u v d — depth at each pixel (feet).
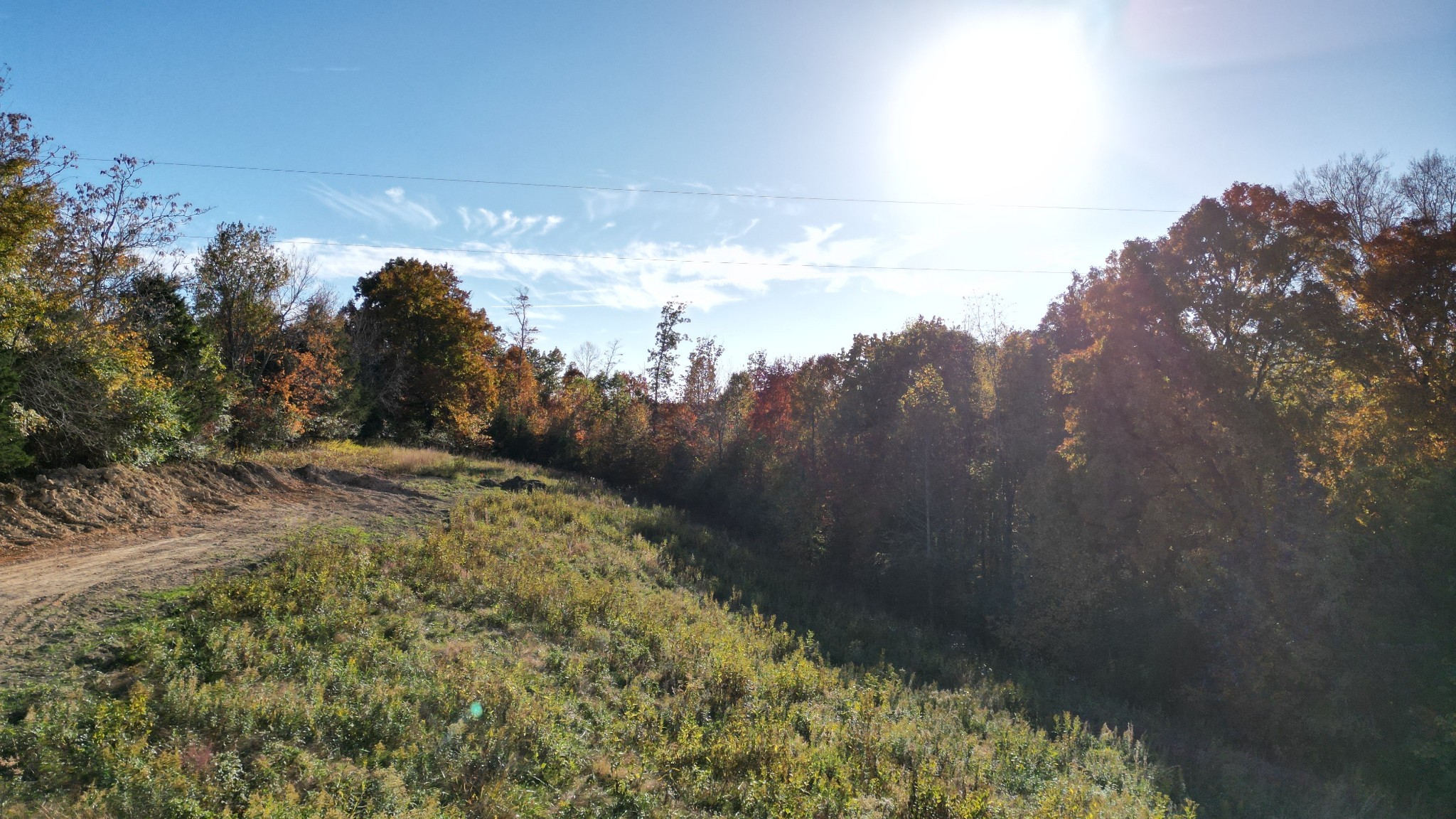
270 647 33.94
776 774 29.78
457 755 27.53
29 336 57.88
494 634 41.60
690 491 139.85
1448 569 51.31
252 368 119.44
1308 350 60.80
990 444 96.43
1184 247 66.08
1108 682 67.51
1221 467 62.64
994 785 33.53
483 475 105.29
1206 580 62.18
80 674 28.81
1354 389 63.67
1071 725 47.14
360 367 146.51
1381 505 54.80
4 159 56.03
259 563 45.52
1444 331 60.64
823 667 49.90
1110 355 70.95
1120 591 71.51
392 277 160.15
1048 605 74.23
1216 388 62.54
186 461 71.67
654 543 83.15
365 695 30.58
